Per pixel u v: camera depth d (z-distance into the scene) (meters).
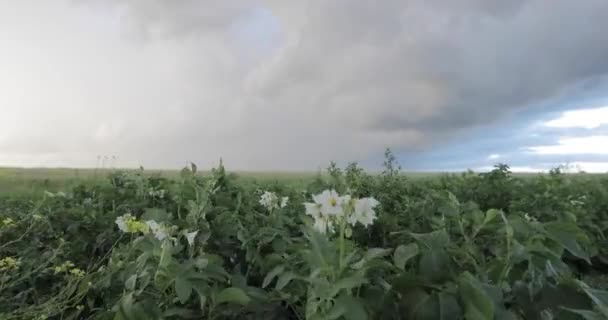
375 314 1.56
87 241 3.97
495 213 2.18
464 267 1.92
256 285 3.09
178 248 2.26
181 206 3.95
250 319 2.29
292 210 4.29
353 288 1.67
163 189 4.54
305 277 2.09
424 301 1.49
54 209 4.41
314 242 1.72
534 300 1.58
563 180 6.02
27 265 3.29
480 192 5.25
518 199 4.96
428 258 1.62
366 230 3.86
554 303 1.53
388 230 3.81
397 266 1.65
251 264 3.07
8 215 4.50
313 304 1.65
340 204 1.90
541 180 5.71
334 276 1.62
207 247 3.08
